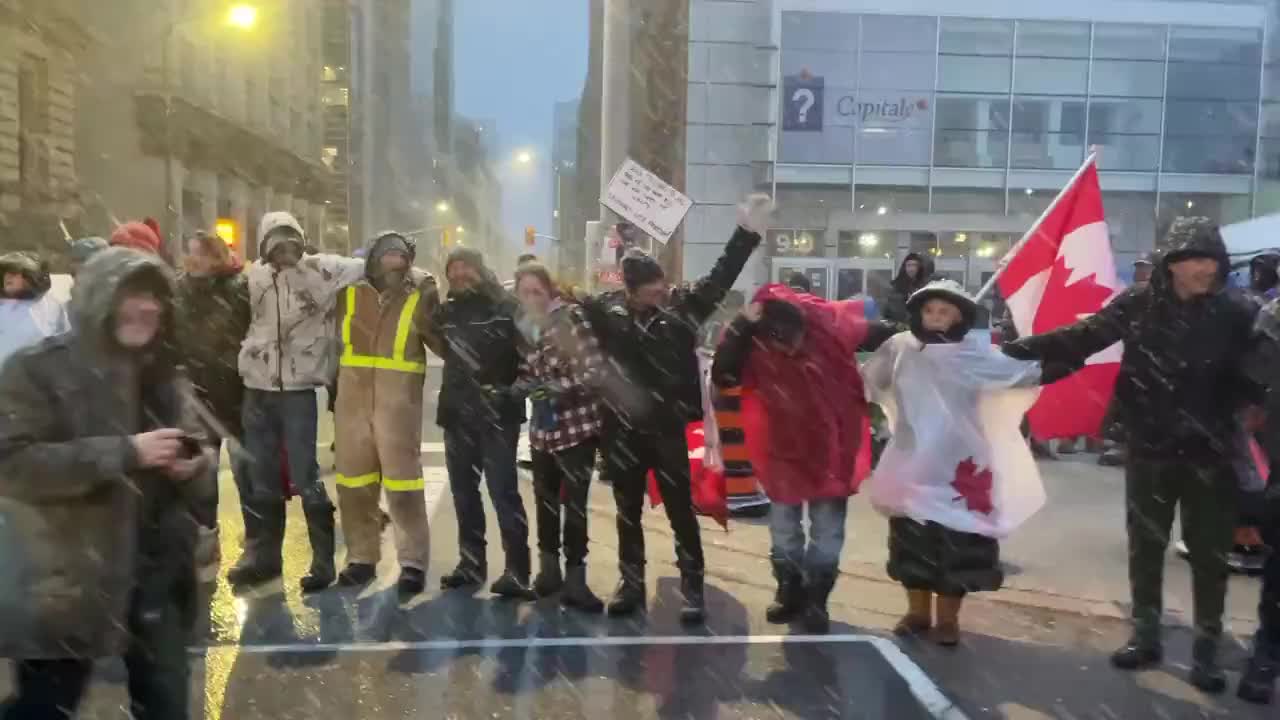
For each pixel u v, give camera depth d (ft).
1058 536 22.31
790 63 71.56
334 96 162.40
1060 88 75.10
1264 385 13.24
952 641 15.55
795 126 71.92
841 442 16.17
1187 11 75.25
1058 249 18.74
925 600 15.94
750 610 17.30
